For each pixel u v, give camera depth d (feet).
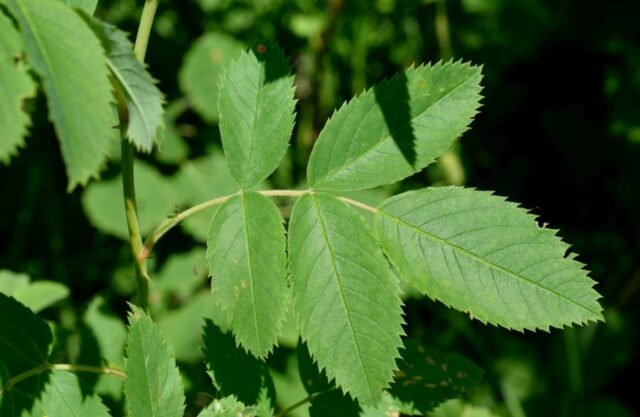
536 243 0.70
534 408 1.68
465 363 0.80
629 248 1.97
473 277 0.70
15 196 1.76
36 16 0.62
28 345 0.74
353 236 0.71
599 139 2.05
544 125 2.10
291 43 1.75
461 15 1.99
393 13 1.80
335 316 0.70
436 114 0.72
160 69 1.74
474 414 0.95
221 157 1.53
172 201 1.49
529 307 0.69
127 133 0.68
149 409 0.70
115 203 1.48
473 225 0.71
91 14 0.69
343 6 1.72
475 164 2.06
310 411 0.79
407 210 0.71
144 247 0.76
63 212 1.76
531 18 2.00
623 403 1.74
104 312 0.89
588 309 0.69
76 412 0.74
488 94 2.07
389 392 0.79
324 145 0.73
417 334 1.66
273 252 0.72
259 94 0.74
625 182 2.01
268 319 0.71
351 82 1.76
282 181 1.61
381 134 0.73
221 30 1.77
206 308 1.35
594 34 2.02
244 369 0.79
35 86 0.63
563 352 1.75
